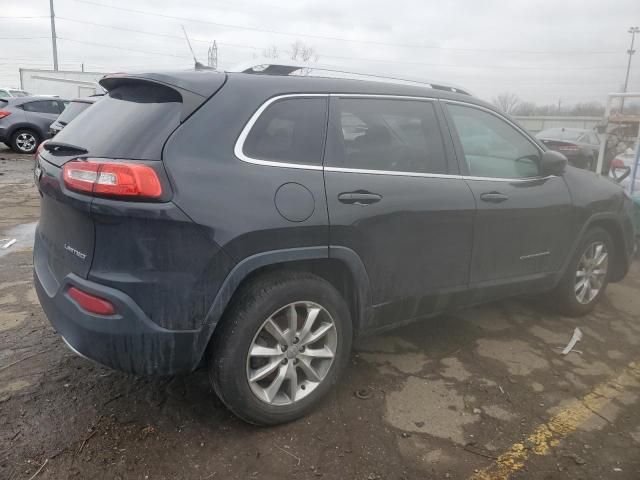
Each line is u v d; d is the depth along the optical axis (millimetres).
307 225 2641
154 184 2289
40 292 2768
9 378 3146
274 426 2777
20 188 9930
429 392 3174
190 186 2361
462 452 2652
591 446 2738
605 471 2557
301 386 2873
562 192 3967
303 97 2824
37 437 2619
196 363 2492
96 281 2367
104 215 2299
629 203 4566
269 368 2688
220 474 2436
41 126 15617
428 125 3334
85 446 2570
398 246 3049
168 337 2391
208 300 2432
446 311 3492
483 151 3623
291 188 2629
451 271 3365
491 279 3625
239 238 2451
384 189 2969
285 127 2729
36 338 3672
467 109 3605
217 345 2564
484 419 2932
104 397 2982
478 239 3459
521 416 2973
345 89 3000
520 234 3711
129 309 2330
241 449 2604
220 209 2408
